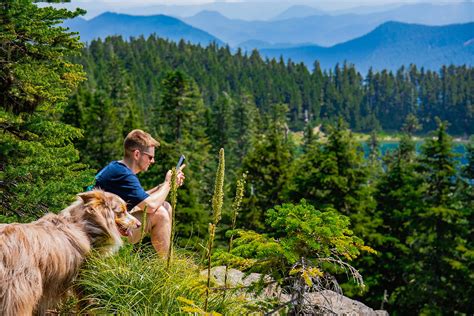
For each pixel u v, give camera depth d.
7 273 3.08
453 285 20.05
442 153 21.27
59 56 7.70
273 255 3.90
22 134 7.55
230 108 75.50
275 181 23.17
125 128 37.91
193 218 20.58
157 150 27.47
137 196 4.71
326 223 3.90
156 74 184.12
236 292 4.39
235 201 3.70
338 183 19.09
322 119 192.25
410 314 20.36
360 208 19.91
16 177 6.98
